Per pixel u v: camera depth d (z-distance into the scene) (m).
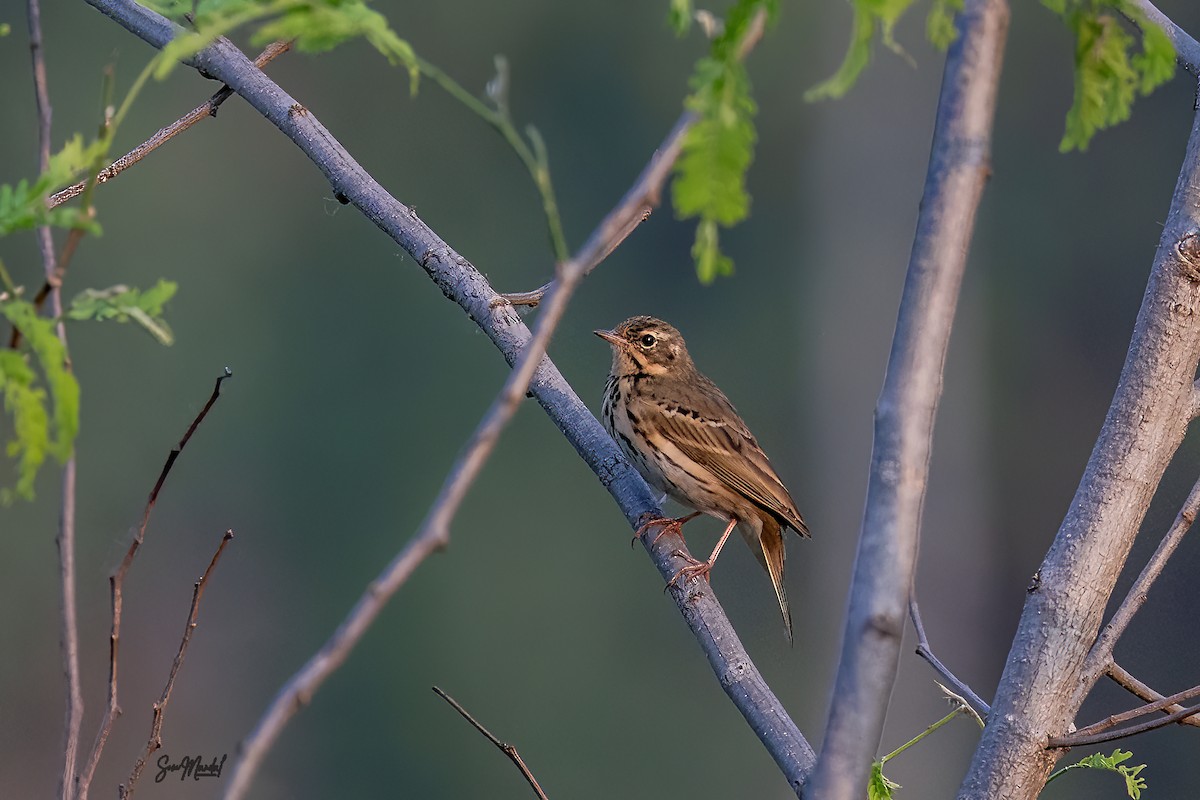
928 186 2.60
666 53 21.11
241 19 2.63
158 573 19.12
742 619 17.94
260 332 20.59
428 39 21.45
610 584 19.17
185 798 17.80
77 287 19.59
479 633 18.78
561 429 5.88
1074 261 20.61
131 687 18.36
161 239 20.30
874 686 2.48
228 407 20.08
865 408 21.05
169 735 18.17
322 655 2.04
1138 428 3.98
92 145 2.79
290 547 19.78
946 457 20.47
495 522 19.30
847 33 20.17
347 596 19.59
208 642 18.97
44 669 18.23
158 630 18.84
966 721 19.02
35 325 2.76
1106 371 20.33
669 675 18.75
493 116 2.27
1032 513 20.39
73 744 3.31
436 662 18.64
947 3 2.54
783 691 19.20
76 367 19.28
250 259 20.77
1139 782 4.17
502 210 21.42
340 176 5.67
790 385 21.12
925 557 20.33
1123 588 15.77
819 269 21.39
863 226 21.34
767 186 21.30
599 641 18.95
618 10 21.12
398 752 18.50
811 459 21.00
